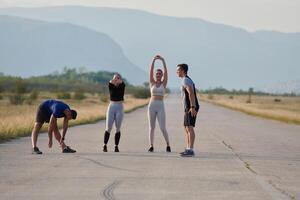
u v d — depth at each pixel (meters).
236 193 16.94
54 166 22.45
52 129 27.45
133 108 101.94
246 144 34.06
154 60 28.88
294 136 41.44
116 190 17.23
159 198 16.05
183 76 27.16
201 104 156.62
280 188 17.92
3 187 17.61
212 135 41.84
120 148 30.31
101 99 151.88
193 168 22.34
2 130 36.03
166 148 29.69
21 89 145.75
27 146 30.42
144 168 22.14
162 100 28.84
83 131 43.25
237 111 100.50
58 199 15.77
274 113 82.81
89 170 21.42
